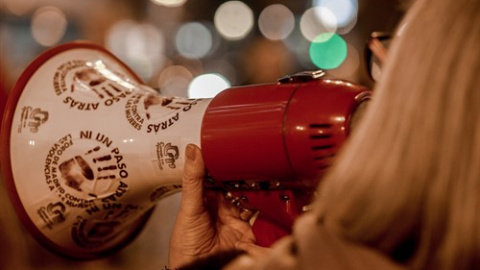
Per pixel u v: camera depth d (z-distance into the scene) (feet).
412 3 3.13
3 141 5.23
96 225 5.34
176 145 4.55
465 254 2.66
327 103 4.01
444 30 2.81
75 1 18.38
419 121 2.75
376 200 2.77
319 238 2.89
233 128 4.28
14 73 12.50
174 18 24.52
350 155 2.89
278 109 4.14
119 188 4.95
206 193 4.81
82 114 5.06
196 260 4.72
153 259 12.40
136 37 22.76
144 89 5.24
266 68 21.94
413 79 2.80
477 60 2.74
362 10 14.92
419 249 2.75
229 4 22.63
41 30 17.46
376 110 2.87
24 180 5.22
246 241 4.77
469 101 2.71
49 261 10.52
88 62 5.49
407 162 2.74
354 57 18.58
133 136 4.78
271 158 4.16
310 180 4.13
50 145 5.10
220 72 23.16
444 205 2.69
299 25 22.00
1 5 16.19
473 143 2.69
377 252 2.81
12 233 8.71
